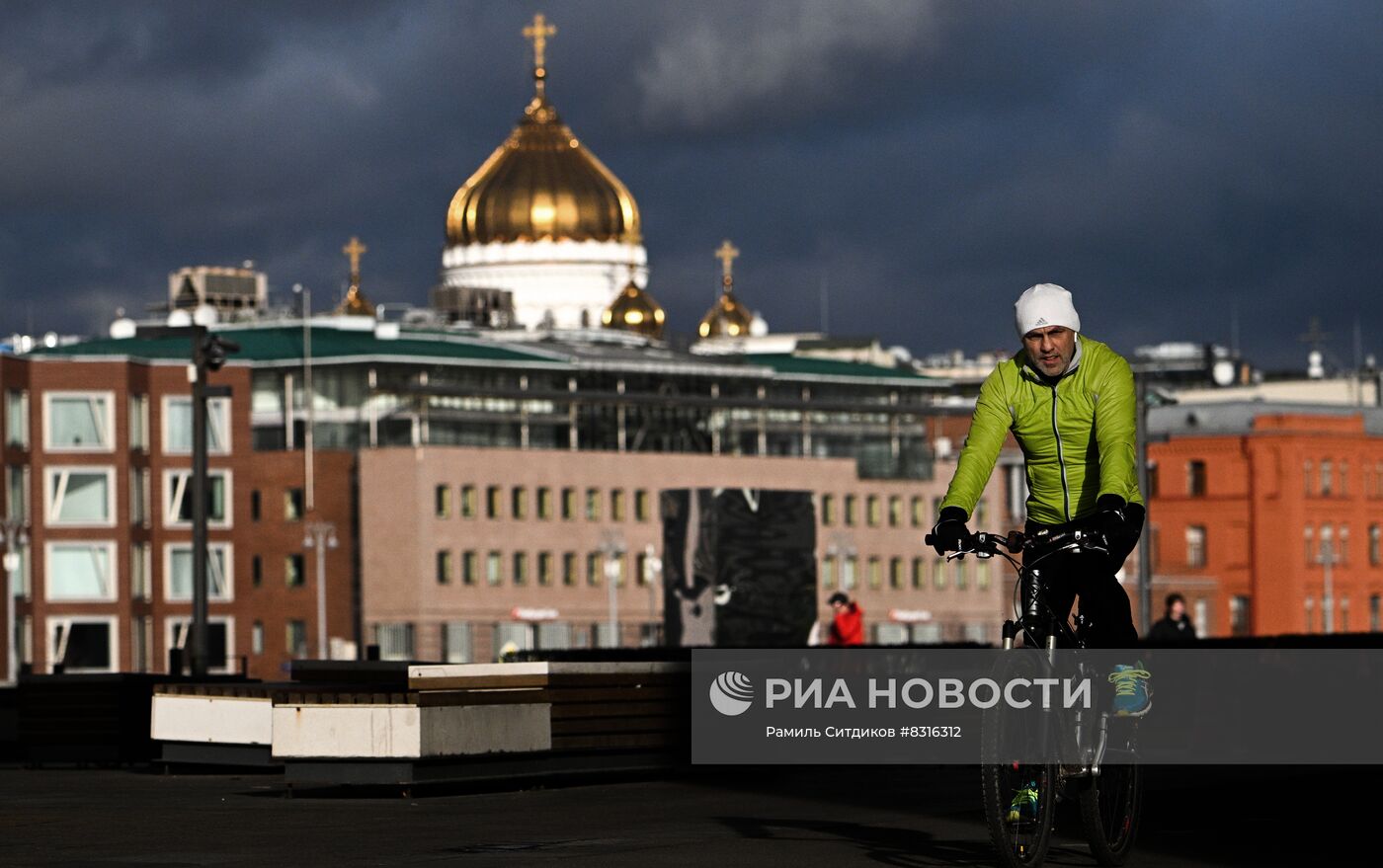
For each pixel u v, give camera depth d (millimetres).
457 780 44594
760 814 38000
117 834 35562
